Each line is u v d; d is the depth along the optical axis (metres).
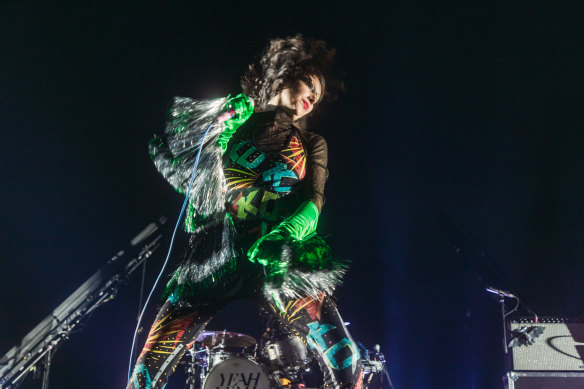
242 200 1.83
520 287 7.34
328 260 1.75
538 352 4.87
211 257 1.80
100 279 7.29
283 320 1.81
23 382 6.46
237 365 5.65
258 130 1.89
